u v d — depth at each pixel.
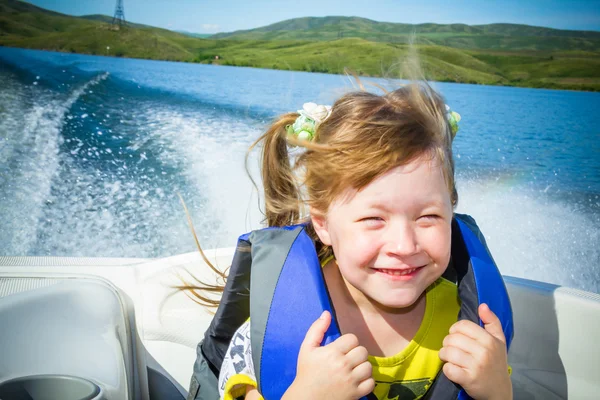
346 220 0.81
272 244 0.90
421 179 0.78
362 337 0.92
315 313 0.82
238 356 0.94
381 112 0.84
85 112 5.15
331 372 0.75
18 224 3.05
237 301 0.99
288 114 1.07
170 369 1.29
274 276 0.87
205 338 1.04
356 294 0.93
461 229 0.98
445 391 0.84
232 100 6.12
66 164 3.87
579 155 4.91
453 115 0.97
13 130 4.43
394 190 0.77
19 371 0.90
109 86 6.46
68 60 8.24
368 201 0.78
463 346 0.81
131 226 3.13
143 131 4.70
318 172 0.86
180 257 1.41
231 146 4.41
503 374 0.81
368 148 0.79
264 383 0.83
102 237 3.00
